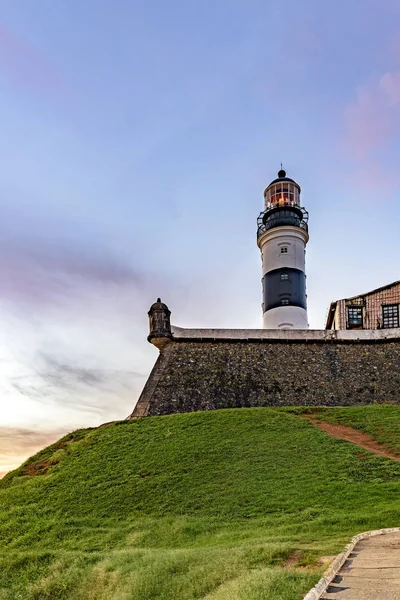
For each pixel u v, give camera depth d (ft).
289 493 60.29
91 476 76.74
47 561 48.70
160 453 80.33
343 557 33.50
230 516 56.54
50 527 61.87
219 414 97.14
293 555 36.19
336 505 55.31
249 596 26.99
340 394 117.08
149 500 64.90
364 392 117.08
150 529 55.42
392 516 48.62
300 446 76.64
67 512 66.18
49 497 72.43
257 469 69.31
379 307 139.13
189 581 34.53
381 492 58.03
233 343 125.90
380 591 25.85
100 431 97.09
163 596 33.73
